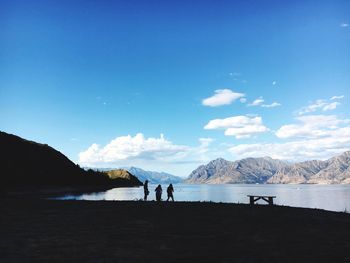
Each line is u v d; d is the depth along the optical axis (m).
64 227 21.00
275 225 22.41
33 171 180.00
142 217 24.88
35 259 14.20
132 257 14.66
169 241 17.69
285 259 14.52
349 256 14.99
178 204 32.84
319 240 18.17
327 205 110.88
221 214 26.47
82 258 14.41
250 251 15.81
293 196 181.88
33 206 30.64
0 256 14.54
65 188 174.00
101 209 28.80
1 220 23.02
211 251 15.77
